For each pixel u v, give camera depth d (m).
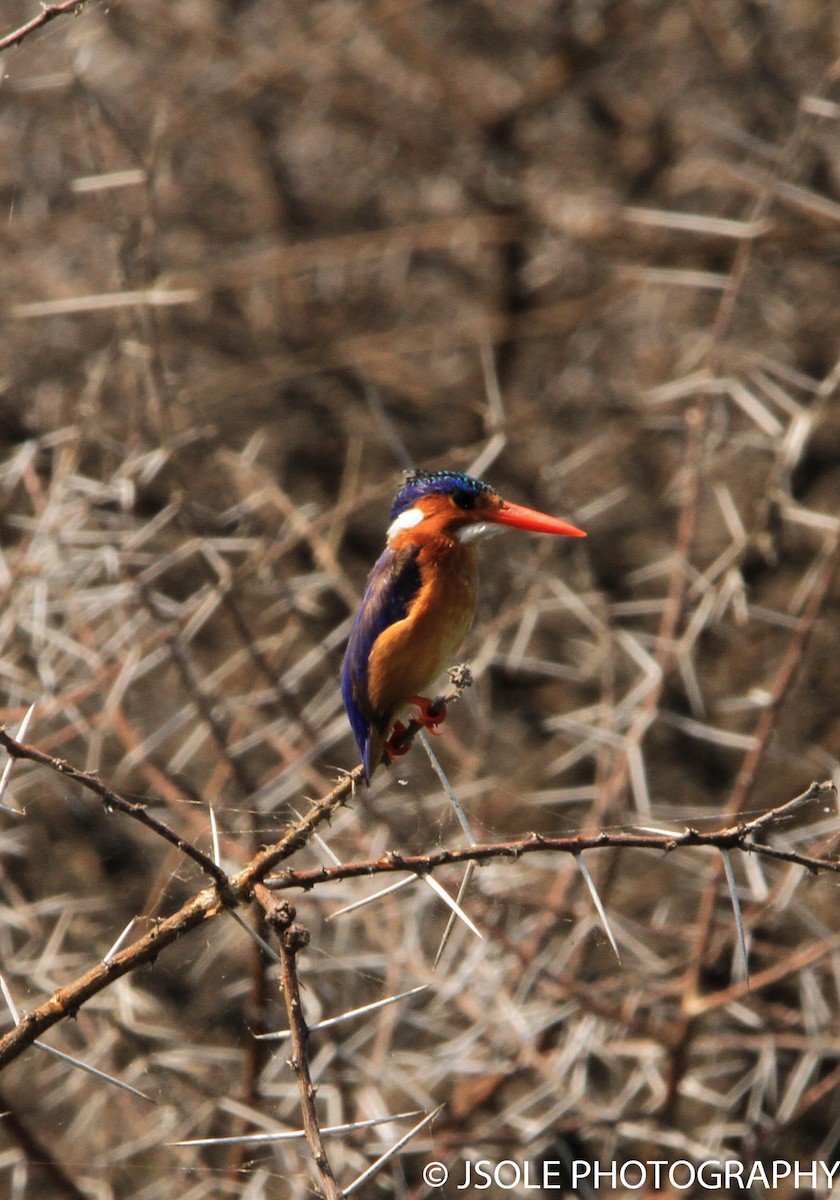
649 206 16.42
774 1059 9.02
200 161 16.91
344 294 16.75
